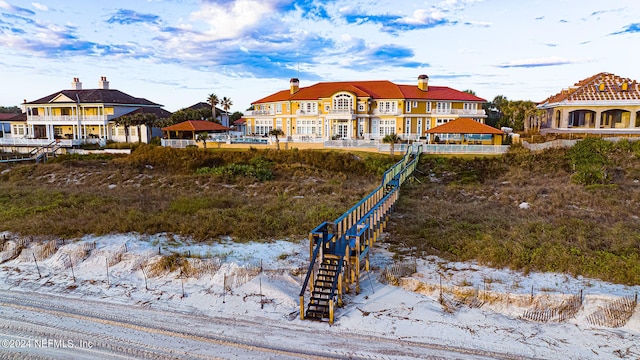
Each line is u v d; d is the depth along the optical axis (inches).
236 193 1307.8
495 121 3085.6
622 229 808.3
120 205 1062.4
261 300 589.6
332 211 979.9
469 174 1491.1
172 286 637.9
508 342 482.9
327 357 454.0
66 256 732.7
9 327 516.4
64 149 2111.2
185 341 486.0
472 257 703.7
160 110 2755.9
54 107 2586.1
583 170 1305.4
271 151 1814.7
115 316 546.3
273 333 505.0
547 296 553.9
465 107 2370.8
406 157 1469.0
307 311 551.2
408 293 605.3
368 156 1704.0
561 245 719.1
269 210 1010.7
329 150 1818.4
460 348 471.8
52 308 568.7
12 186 1430.9
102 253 733.3
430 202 1128.8
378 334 501.7
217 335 499.2
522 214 970.7
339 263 573.9
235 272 651.5
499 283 604.7
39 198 1176.8
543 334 498.9
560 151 1549.0
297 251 753.0
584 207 1032.2
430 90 2442.2
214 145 2016.5
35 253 749.3
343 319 536.7
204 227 854.5
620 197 1074.7
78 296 606.5
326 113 2281.0
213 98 2699.3
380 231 807.1
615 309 523.8
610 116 1868.8
